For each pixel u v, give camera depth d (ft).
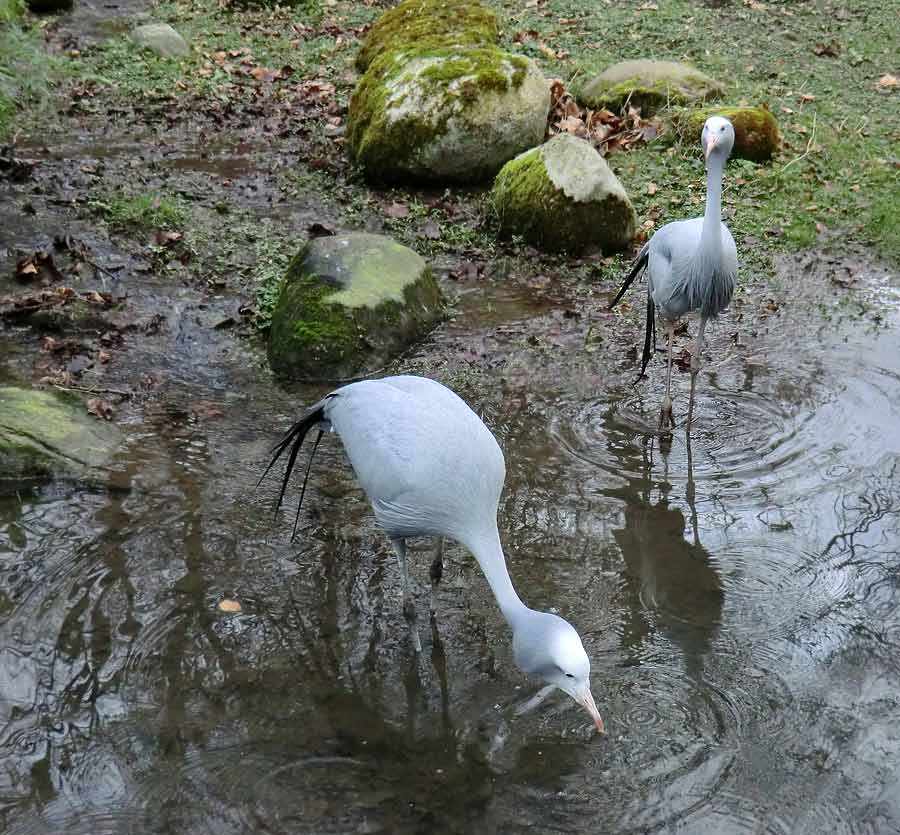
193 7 47.06
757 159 32.48
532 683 14.89
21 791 13.02
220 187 30.81
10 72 31.76
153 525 17.76
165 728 13.97
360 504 18.60
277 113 36.29
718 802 12.92
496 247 28.07
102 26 44.27
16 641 15.24
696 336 24.16
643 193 30.48
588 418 21.16
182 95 37.65
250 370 22.68
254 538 17.60
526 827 12.61
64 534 17.47
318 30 44.42
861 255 27.73
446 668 15.14
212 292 25.40
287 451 19.98
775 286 26.27
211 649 15.29
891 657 15.29
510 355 23.30
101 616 15.78
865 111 36.27
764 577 16.97
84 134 34.22
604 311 25.25
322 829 12.56
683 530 18.04
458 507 14.67
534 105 31.19
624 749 13.76
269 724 14.11
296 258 24.13
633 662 15.23
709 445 20.29
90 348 22.84
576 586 16.74
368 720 14.23
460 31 38.29
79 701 14.33
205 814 12.74
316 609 16.17
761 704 14.46
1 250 26.27
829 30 43.70
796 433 20.56
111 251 26.73
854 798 12.96
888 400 21.54
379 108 30.83
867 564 17.21
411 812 12.84
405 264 24.14
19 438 18.86
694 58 40.52
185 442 20.06
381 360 22.85
